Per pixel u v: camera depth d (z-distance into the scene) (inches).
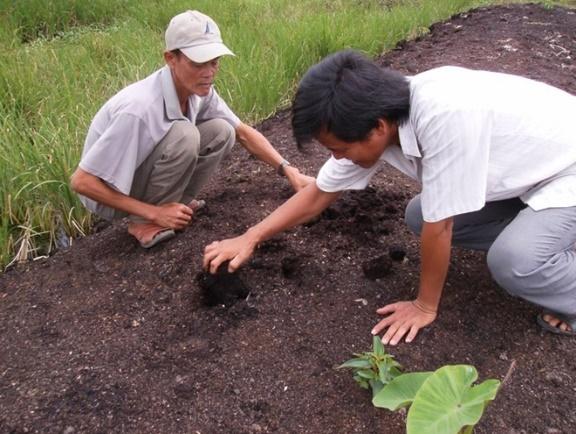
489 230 91.4
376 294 93.4
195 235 108.1
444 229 73.8
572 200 76.7
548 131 74.5
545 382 80.7
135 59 181.8
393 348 83.4
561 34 236.7
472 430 73.0
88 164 92.4
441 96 68.6
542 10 271.6
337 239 105.1
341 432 74.3
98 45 203.0
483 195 70.9
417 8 263.6
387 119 67.9
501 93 74.5
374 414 76.0
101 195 96.0
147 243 105.0
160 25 242.2
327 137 67.9
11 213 116.3
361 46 201.5
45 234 118.7
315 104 65.5
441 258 76.9
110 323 91.8
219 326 89.1
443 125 68.0
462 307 91.1
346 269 98.7
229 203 119.3
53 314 95.0
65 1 251.4
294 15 244.7
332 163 83.4
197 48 88.4
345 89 64.8
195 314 91.6
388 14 243.0
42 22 244.5
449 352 83.8
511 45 217.8
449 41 225.6
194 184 111.7
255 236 87.2
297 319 89.7
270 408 77.2
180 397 78.8
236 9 249.6
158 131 95.3
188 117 102.5
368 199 115.6
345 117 65.1
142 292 97.3
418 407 60.7
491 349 84.9
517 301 92.5
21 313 95.9
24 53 187.6
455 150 68.4
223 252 85.7
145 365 83.7
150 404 78.0
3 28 224.4
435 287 81.4
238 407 77.4
